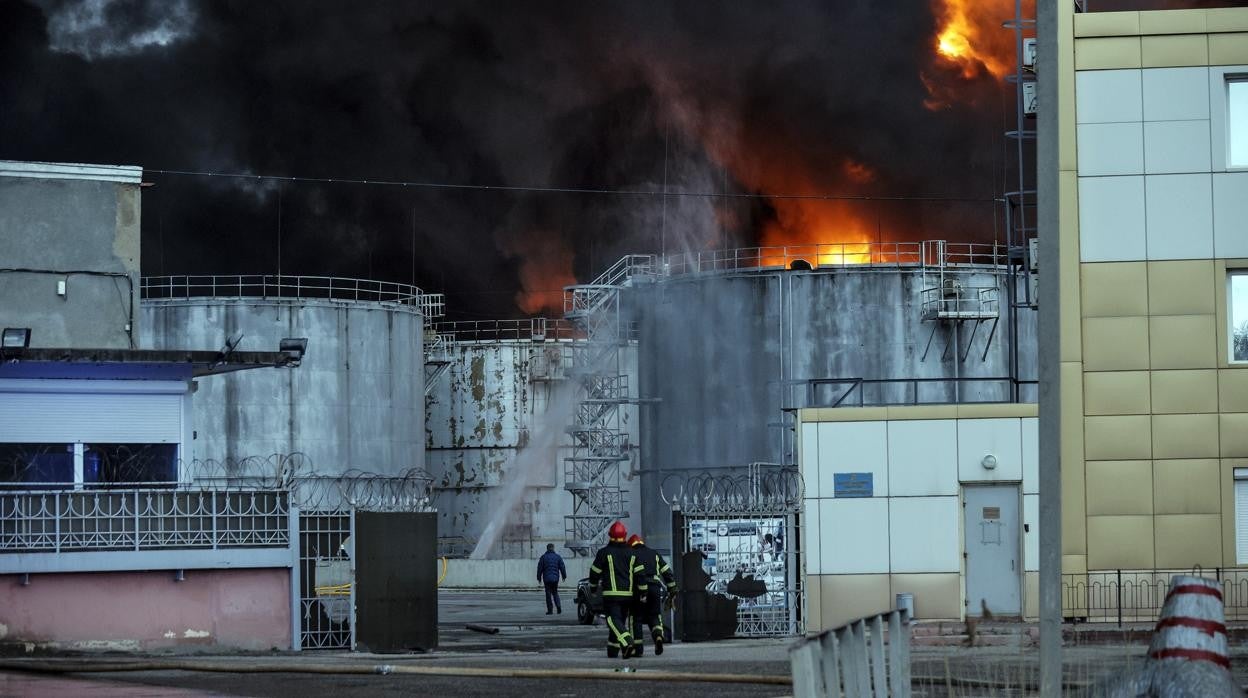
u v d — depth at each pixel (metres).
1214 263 31.66
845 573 33.00
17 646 24.95
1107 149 32.03
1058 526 12.02
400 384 73.25
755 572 31.06
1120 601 30.23
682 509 31.78
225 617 26.11
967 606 32.94
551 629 37.16
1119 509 31.33
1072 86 32.19
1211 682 13.12
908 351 62.28
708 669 21.72
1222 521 31.16
